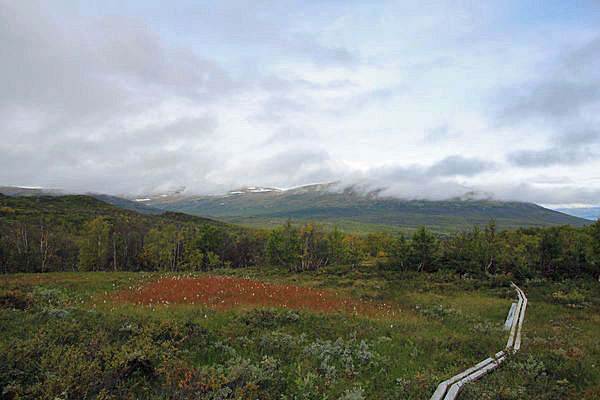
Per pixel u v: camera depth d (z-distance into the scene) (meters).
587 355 12.27
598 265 39.66
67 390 6.72
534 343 14.00
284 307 19.52
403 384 8.96
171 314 16.69
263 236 104.19
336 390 8.62
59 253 77.38
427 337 14.83
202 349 11.01
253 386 7.73
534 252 44.84
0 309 14.15
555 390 9.02
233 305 20.28
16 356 8.09
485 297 29.95
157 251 79.62
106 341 10.48
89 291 26.61
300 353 11.47
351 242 95.56
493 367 10.80
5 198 185.12
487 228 51.12
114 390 7.27
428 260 47.28
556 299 27.86
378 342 13.63
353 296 29.72
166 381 7.93
